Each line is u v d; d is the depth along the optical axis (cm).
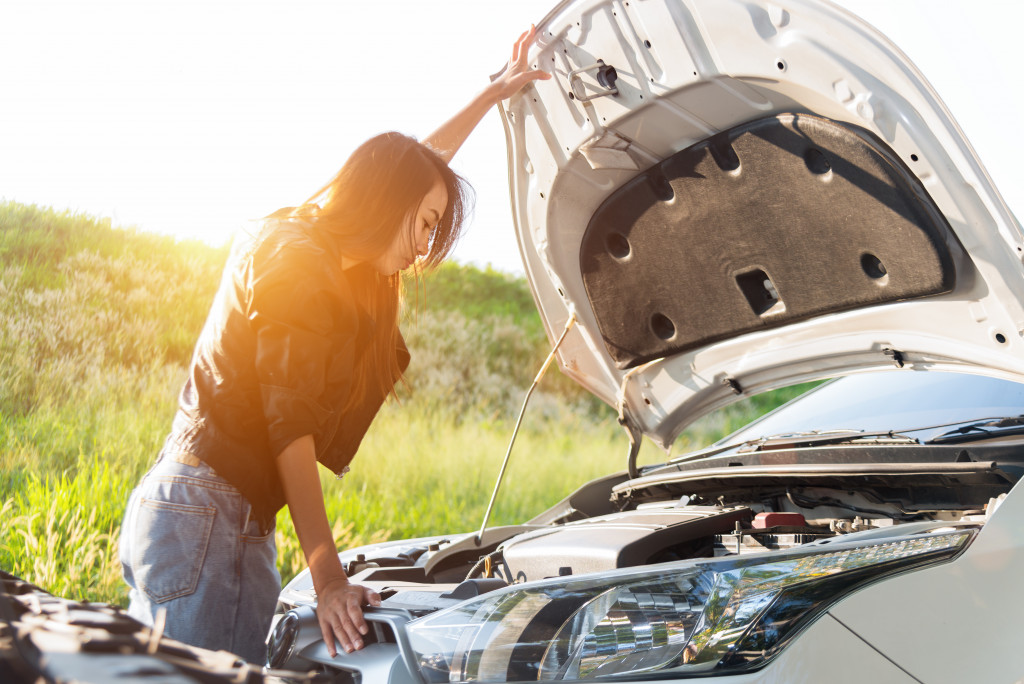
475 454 790
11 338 593
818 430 254
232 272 141
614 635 122
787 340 229
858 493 212
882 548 139
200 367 142
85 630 72
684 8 179
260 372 133
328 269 139
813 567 131
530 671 118
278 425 131
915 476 189
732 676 113
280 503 146
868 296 201
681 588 128
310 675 108
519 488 761
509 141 228
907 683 118
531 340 1048
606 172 220
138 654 68
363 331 162
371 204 149
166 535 137
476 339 1004
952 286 181
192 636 137
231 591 141
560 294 251
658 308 241
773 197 199
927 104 154
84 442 552
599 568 174
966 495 193
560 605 128
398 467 718
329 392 141
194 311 735
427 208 156
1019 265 163
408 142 154
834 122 177
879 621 123
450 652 122
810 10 162
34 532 445
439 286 1071
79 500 470
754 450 250
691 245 222
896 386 258
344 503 616
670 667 116
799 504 223
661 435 276
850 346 218
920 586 131
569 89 206
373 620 127
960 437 209
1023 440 196
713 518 193
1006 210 157
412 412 845
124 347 655
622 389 265
